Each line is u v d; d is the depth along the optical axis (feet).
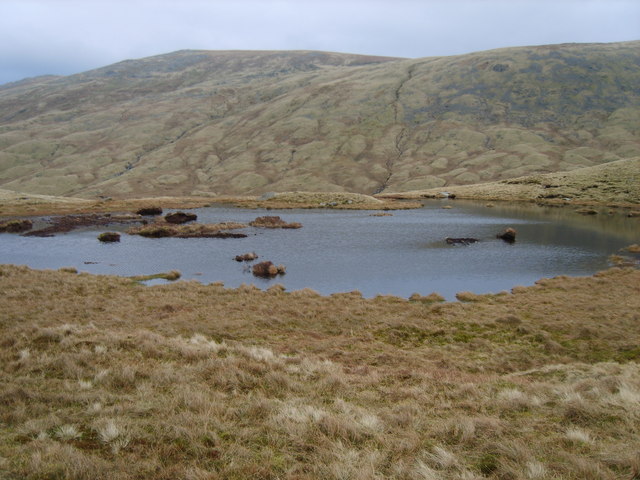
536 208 321.93
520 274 123.65
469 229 217.97
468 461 23.80
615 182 370.53
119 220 261.65
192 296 91.76
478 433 27.45
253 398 33.88
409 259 145.07
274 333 68.49
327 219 266.36
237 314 78.48
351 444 26.04
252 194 633.20
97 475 20.94
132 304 83.05
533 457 23.15
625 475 21.07
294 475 21.67
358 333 69.97
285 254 153.89
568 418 30.01
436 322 76.69
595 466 21.52
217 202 385.91
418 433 28.07
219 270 128.47
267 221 236.43
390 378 43.55
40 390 33.76
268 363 44.14
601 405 31.71
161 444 24.61
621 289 99.19
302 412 30.32
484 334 69.87
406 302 92.68
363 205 344.08
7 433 25.94
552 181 425.69
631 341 63.77
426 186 607.37
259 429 27.68
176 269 129.80
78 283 98.32
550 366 49.70
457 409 33.68
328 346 61.41
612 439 25.85
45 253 157.07
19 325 63.05
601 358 57.98
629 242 177.37
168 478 21.18
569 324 72.95
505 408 33.04
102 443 24.86
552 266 134.10
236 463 22.91
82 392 33.22
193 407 30.71
